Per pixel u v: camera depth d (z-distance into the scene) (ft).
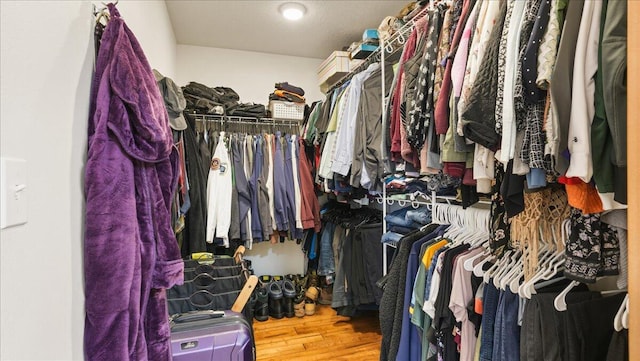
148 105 2.75
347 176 7.23
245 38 9.96
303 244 10.41
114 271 2.45
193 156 6.84
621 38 2.24
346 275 8.12
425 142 4.45
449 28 4.13
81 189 2.60
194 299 5.25
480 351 3.88
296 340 7.60
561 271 3.60
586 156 2.43
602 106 2.37
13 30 1.83
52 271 2.18
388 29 6.89
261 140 9.23
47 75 2.17
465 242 4.91
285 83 10.10
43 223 2.10
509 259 4.00
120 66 2.63
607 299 3.31
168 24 8.30
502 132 2.99
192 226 6.71
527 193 3.54
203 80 10.52
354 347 7.27
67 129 2.42
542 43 2.66
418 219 6.59
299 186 9.40
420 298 4.88
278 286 9.24
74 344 2.42
